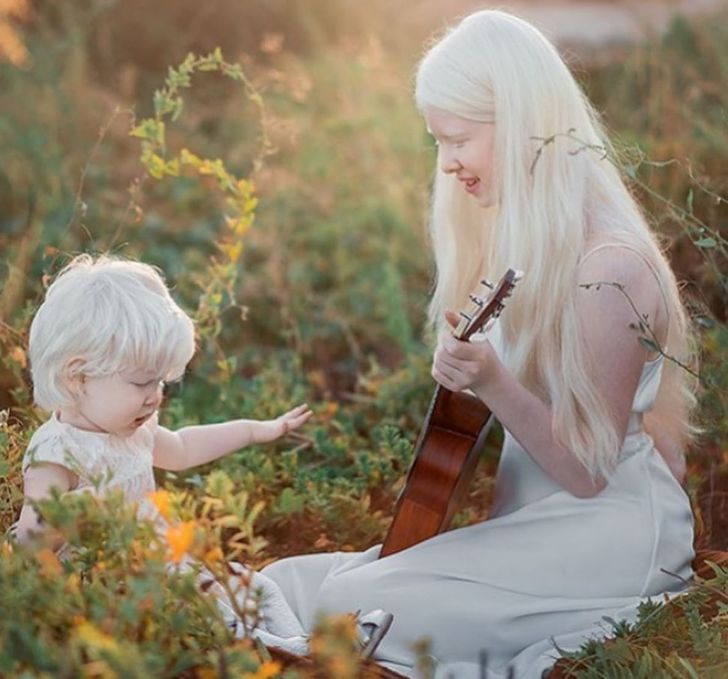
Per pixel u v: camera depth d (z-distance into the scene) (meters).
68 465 2.81
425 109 3.39
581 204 3.30
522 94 3.28
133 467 3.21
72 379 3.08
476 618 3.18
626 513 3.26
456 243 3.71
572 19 11.66
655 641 2.97
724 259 5.29
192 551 2.47
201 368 5.66
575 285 3.24
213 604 2.56
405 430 5.03
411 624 3.20
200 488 4.16
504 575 3.22
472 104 3.31
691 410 3.84
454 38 3.36
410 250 6.77
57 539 2.76
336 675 2.38
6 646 2.31
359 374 5.43
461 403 3.36
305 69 8.85
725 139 5.91
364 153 7.52
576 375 3.19
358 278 6.65
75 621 2.39
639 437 3.39
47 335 3.08
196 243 6.97
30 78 8.05
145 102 8.66
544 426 3.18
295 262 6.71
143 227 6.92
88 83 8.41
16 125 7.58
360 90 8.34
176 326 3.11
